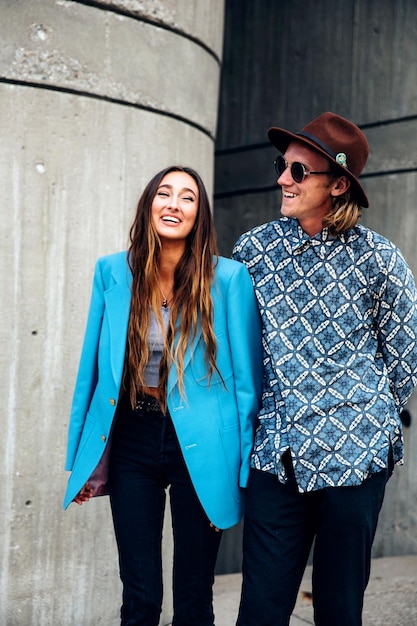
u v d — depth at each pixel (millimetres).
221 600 3812
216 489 2430
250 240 2479
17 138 3148
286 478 2312
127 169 3352
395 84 4637
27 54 3148
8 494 3180
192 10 3531
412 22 4547
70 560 3291
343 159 2359
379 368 2393
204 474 2416
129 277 2480
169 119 3479
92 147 3266
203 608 2584
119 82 3307
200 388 2432
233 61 5688
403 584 3898
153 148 3418
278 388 2375
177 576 2584
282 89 5355
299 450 2283
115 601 3398
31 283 3180
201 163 3682
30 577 3221
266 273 2424
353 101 4887
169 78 3461
